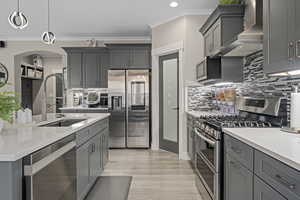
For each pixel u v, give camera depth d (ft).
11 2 14.07
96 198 10.09
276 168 4.20
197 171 11.05
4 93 6.47
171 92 17.65
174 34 16.75
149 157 16.52
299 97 6.66
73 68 20.72
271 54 6.53
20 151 4.50
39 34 21.07
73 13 16.01
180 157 16.12
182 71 16.16
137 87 19.11
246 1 10.70
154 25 18.39
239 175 6.10
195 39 15.92
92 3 14.35
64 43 22.12
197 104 16.14
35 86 28.66
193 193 10.52
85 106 21.53
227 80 11.64
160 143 18.74
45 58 28.68
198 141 10.72
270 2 6.57
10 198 4.37
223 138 7.59
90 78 20.63
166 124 18.12
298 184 3.52
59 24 18.34
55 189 6.07
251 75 10.62
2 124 6.50
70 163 7.32
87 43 22.06
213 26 12.48
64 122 11.27
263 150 4.65
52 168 5.88
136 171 13.61
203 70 12.79
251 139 5.47
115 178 12.48
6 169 4.35
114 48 19.70
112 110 19.25
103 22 17.89
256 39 7.96
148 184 11.63
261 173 4.81
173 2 14.30
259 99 9.14
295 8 5.34
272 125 7.93
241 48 9.26
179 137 16.35
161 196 10.24
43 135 6.17
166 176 12.75
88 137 9.67
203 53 15.87
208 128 8.68
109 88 19.24
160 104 18.60
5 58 21.97
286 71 6.02
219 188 7.61
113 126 19.19
